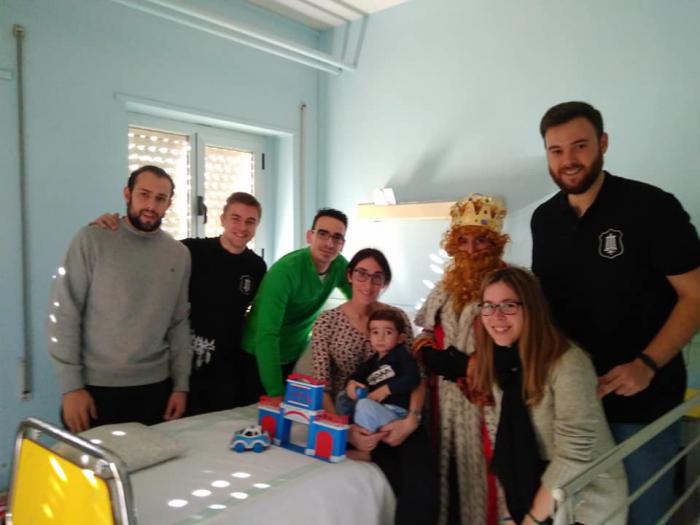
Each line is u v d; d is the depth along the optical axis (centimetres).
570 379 129
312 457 172
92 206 276
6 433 252
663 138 246
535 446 137
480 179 309
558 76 278
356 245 373
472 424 171
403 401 184
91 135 274
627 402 149
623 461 148
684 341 139
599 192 151
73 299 195
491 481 167
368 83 362
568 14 274
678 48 241
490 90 304
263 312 214
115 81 281
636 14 253
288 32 367
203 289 234
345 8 352
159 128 321
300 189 386
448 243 188
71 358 194
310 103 387
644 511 150
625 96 257
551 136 149
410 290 345
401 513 167
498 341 142
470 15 311
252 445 175
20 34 247
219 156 359
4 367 251
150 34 294
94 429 174
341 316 203
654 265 144
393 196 341
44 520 131
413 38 338
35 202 257
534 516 129
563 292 158
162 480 153
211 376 238
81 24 268
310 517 149
